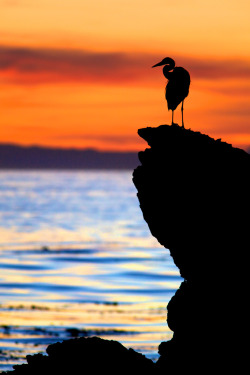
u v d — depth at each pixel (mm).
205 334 26688
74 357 27344
